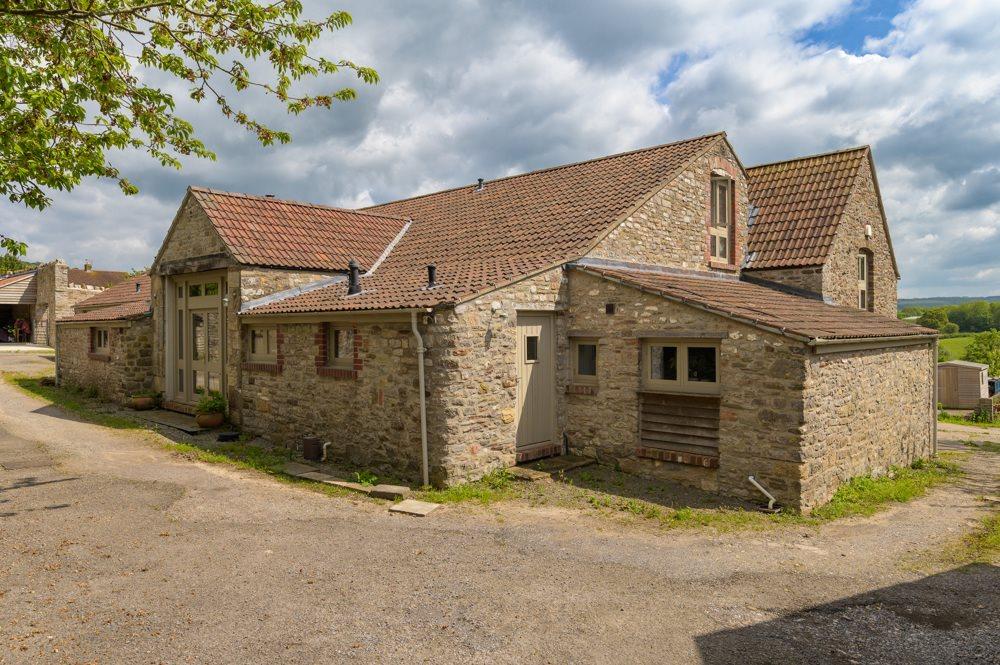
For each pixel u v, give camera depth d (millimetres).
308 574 5875
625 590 5672
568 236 11922
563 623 5012
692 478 9445
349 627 4871
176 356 15742
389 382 9727
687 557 6582
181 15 7797
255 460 10523
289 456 10945
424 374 9133
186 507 7871
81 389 18906
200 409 13328
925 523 8266
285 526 7270
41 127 7859
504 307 9844
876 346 10742
